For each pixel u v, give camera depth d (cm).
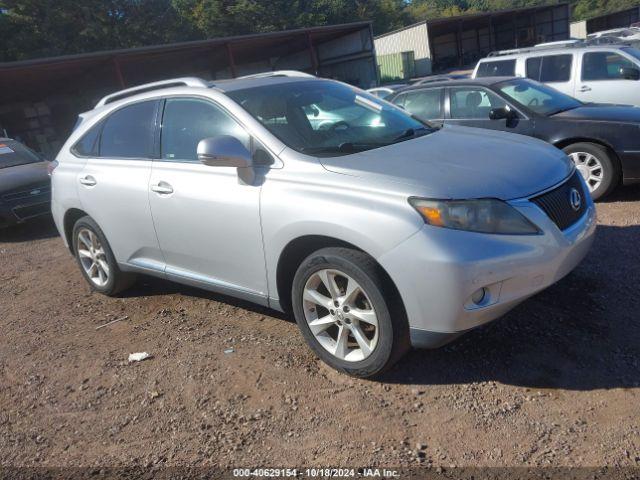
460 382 314
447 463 255
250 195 349
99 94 2770
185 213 389
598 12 8038
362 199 304
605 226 546
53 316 482
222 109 383
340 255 309
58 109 2667
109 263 480
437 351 346
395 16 6700
